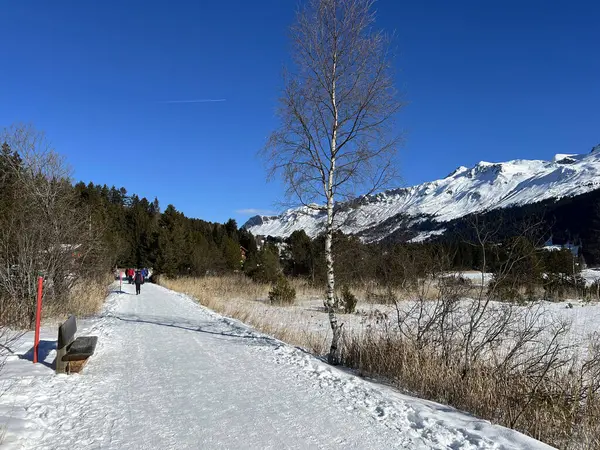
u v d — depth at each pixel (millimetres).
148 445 4207
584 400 6492
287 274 35844
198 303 22984
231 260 53375
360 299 21750
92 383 6367
